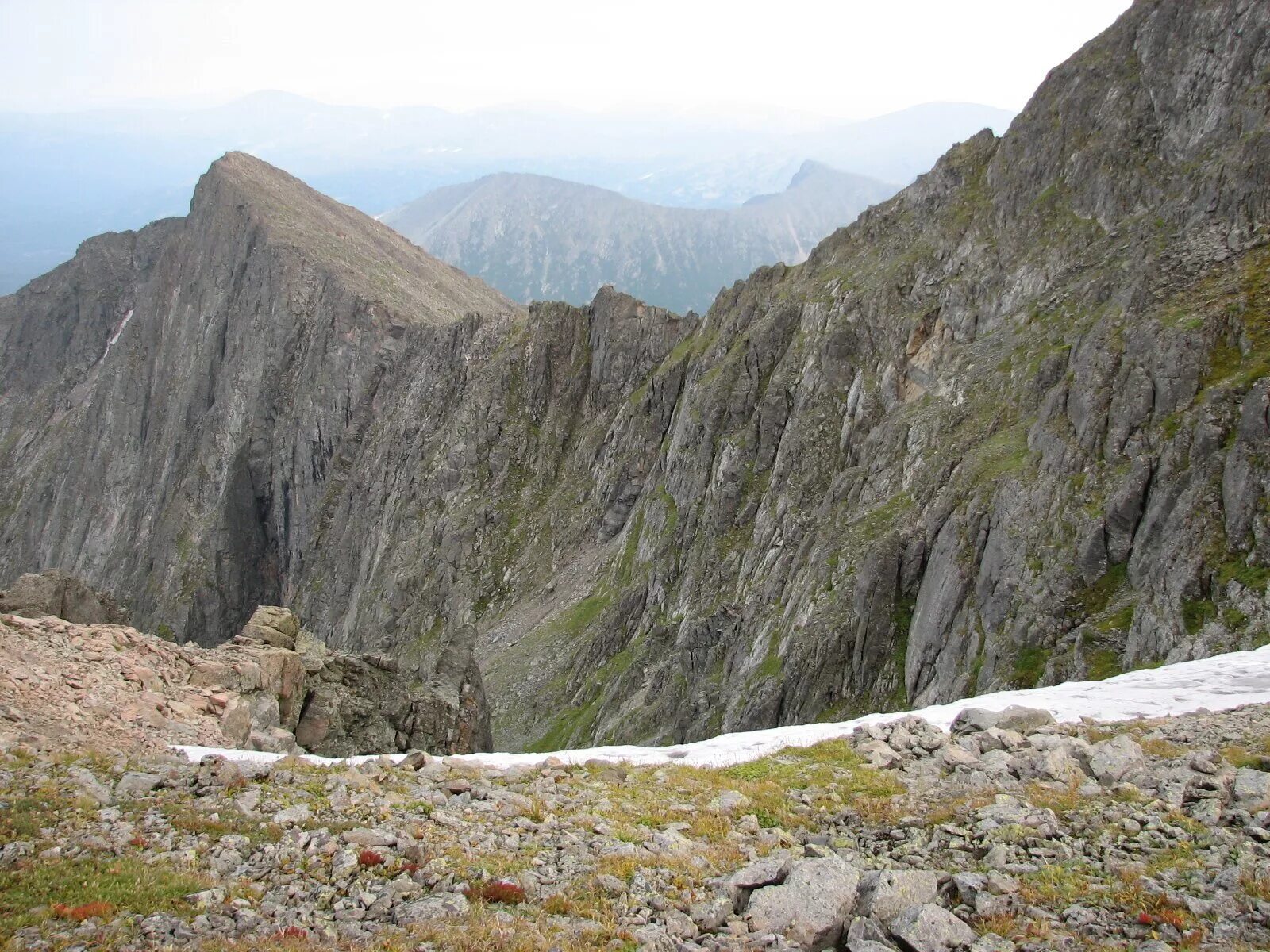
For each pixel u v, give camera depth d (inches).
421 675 2549.2
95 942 544.1
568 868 682.2
